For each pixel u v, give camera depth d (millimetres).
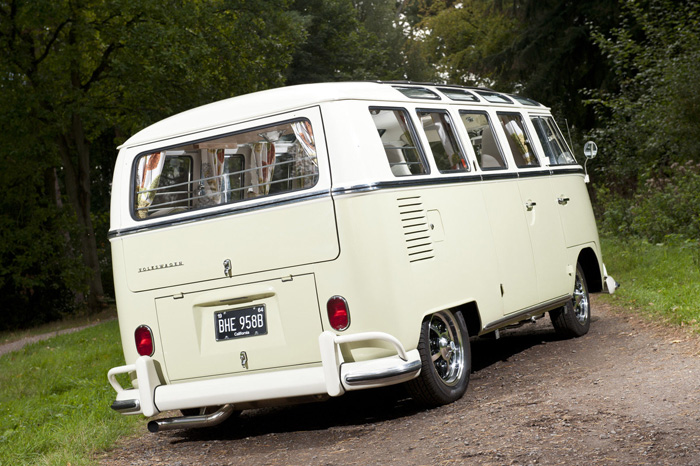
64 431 7047
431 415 6145
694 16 20188
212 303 6207
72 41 25453
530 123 8508
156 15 24672
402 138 6336
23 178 29234
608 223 18719
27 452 6555
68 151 27297
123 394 6484
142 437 7020
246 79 27016
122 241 6516
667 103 18109
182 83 25359
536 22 28312
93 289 28625
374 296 5781
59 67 24672
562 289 8414
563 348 8375
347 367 5785
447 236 6473
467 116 7301
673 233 15344
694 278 10938
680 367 6484
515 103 8391
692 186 15977
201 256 6211
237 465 5621
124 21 25250
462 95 7520
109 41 25516
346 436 5984
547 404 5844
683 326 8164
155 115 26266
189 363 6293
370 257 5781
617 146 20500
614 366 6984
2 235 29250
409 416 6258
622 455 4449
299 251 5906
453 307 6617
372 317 5789
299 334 5930
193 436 6840
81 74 27062
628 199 19000
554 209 8430
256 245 6027
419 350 6168
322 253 5840
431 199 6367
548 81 27547
